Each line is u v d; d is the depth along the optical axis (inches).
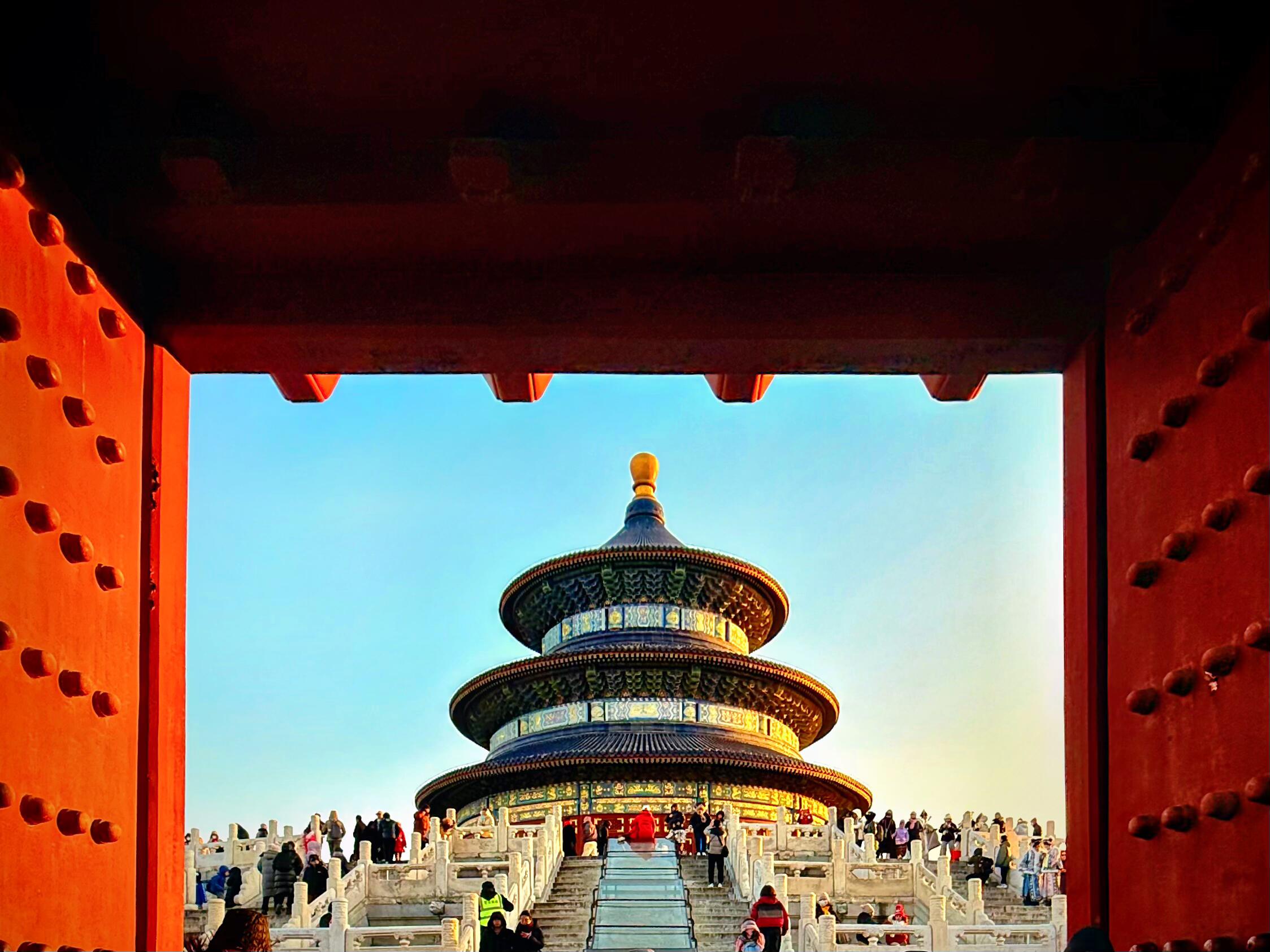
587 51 378.6
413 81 387.2
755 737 2906.0
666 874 1861.5
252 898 1665.8
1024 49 378.0
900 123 397.4
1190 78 386.6
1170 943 358.6
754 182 391.5
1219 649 350.0
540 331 438.9
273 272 439.8
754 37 375.2
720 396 510.6
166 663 430.9
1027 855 1782.7
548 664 2861.7
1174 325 389.4
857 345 444.5
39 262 369.4
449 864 1608.0
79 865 368.5
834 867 1668.3
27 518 353.7
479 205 399.2
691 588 3102.9
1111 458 426.9
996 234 422.0
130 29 372.8
